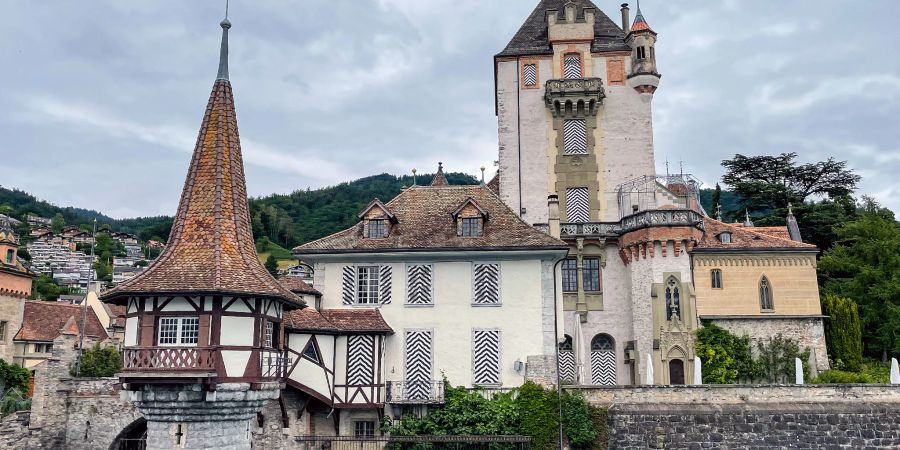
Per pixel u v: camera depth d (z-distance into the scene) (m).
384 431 32.12
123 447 32.50
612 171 48.03
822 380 39.66
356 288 35.12
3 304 47.38
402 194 38.66
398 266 35.12
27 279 49.69
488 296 34.41
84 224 176.38
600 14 52.78
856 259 51.25
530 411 31.80
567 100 48.28
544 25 51.84
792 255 44.41
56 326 55.84
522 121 49.22
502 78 50.03
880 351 48.78
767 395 32.66
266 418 30.41
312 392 31.23
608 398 32.91
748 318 43.53
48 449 32.28
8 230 50.72
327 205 144.12
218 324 24.03
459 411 32.16
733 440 31.78
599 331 45.03
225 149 27.73
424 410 32.72
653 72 48.38
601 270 45.81
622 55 49.44
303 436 31.39
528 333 33.75
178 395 23.27
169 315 24.12
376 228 36.25
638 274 43.75
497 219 36.41
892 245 49.34
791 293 44.03
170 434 23.64
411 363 33.97
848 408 32.16
